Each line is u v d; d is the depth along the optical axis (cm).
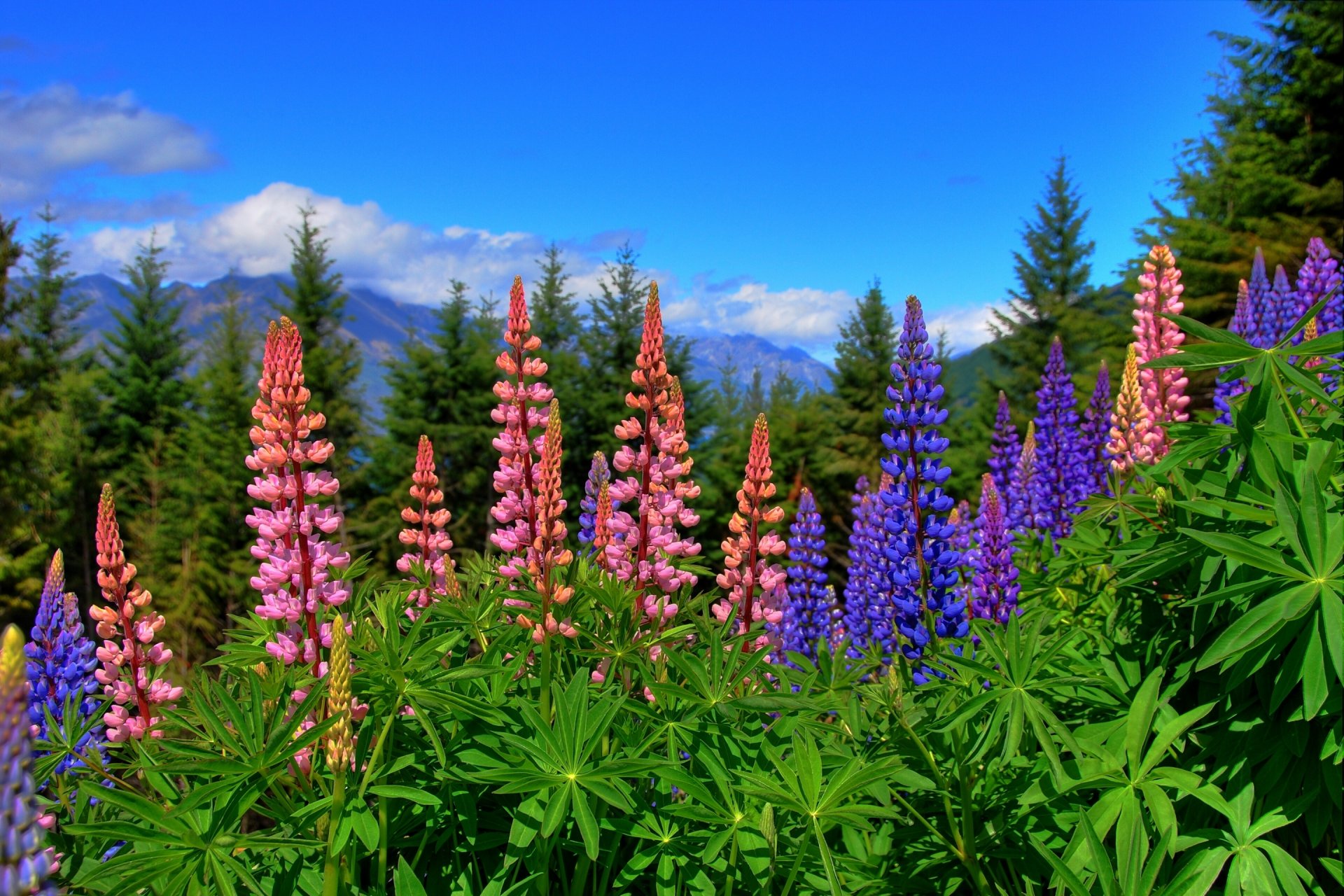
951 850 310
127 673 365
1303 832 310
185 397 4934
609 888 327
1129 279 2930
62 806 320
